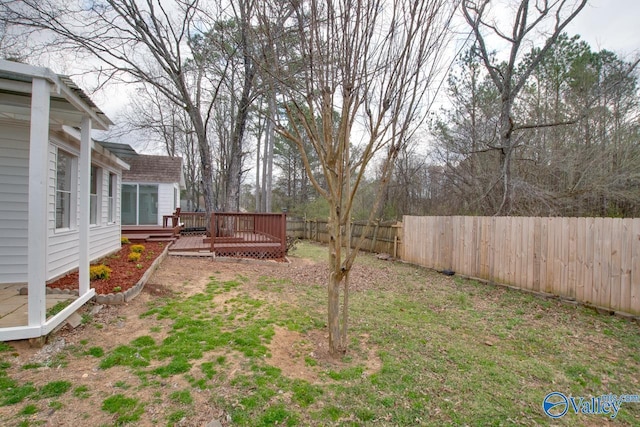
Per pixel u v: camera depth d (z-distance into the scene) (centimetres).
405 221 991
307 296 559
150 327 371
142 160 1530
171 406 231
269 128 1691
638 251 471
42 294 307
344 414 238
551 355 360
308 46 301
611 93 1016
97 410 222
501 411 251
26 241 494
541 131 1109
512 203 951
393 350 354
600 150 969
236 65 1001
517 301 577
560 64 1130
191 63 1232
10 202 484
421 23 288
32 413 216
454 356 346
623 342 397
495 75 1107
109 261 678
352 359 329
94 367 279
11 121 481
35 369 270
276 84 388
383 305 530
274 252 922
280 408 238
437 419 238
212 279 616
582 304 539
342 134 308
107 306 419
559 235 579
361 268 878
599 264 518
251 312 445
